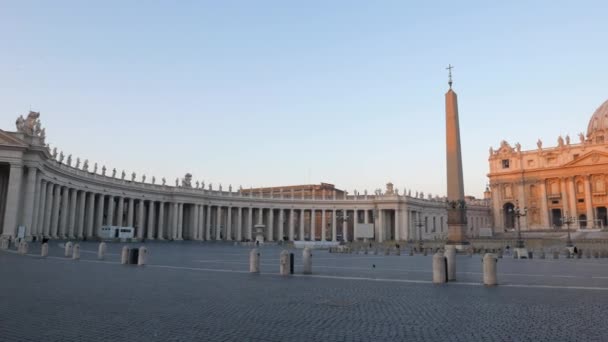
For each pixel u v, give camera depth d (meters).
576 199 111.44
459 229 46.22
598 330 9.99
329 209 112.50
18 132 53.19
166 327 10.04
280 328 10.06
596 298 14.71
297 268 26.67
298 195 137.25
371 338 9.22
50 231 65.25
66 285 16.69
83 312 11.62
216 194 99.25
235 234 104.50
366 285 18.05
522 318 11.30
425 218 123.31
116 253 38.53
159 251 46.16
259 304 13.19
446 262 19.73
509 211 125.50
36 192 57.16
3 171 58.25
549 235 92.94
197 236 94.88
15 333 9.34
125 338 9.02
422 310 12.37
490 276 18.23
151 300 13.66
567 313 12.00
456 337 9.31
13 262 26.25
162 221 89.44
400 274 23.14
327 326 10.30
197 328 9.98
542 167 117.19
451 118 45.91
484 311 12.26
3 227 53.44
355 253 51.66
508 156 124.88
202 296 14.60
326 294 15.35
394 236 116.94
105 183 76.62
